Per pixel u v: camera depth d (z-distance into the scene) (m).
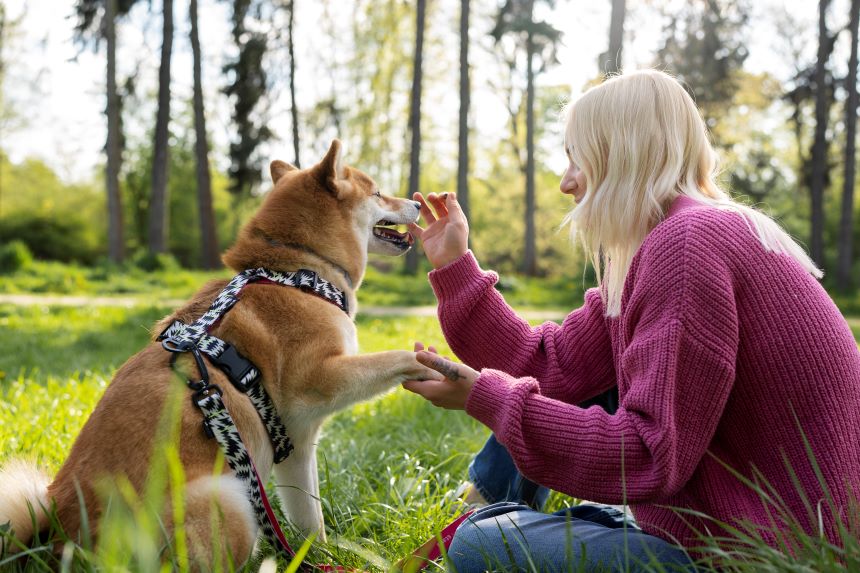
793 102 24.47
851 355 1.83
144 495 2.01
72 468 2.12
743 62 22.11
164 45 21.14
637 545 1.91
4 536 1.88
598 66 16.36
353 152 34.16
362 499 3.15
